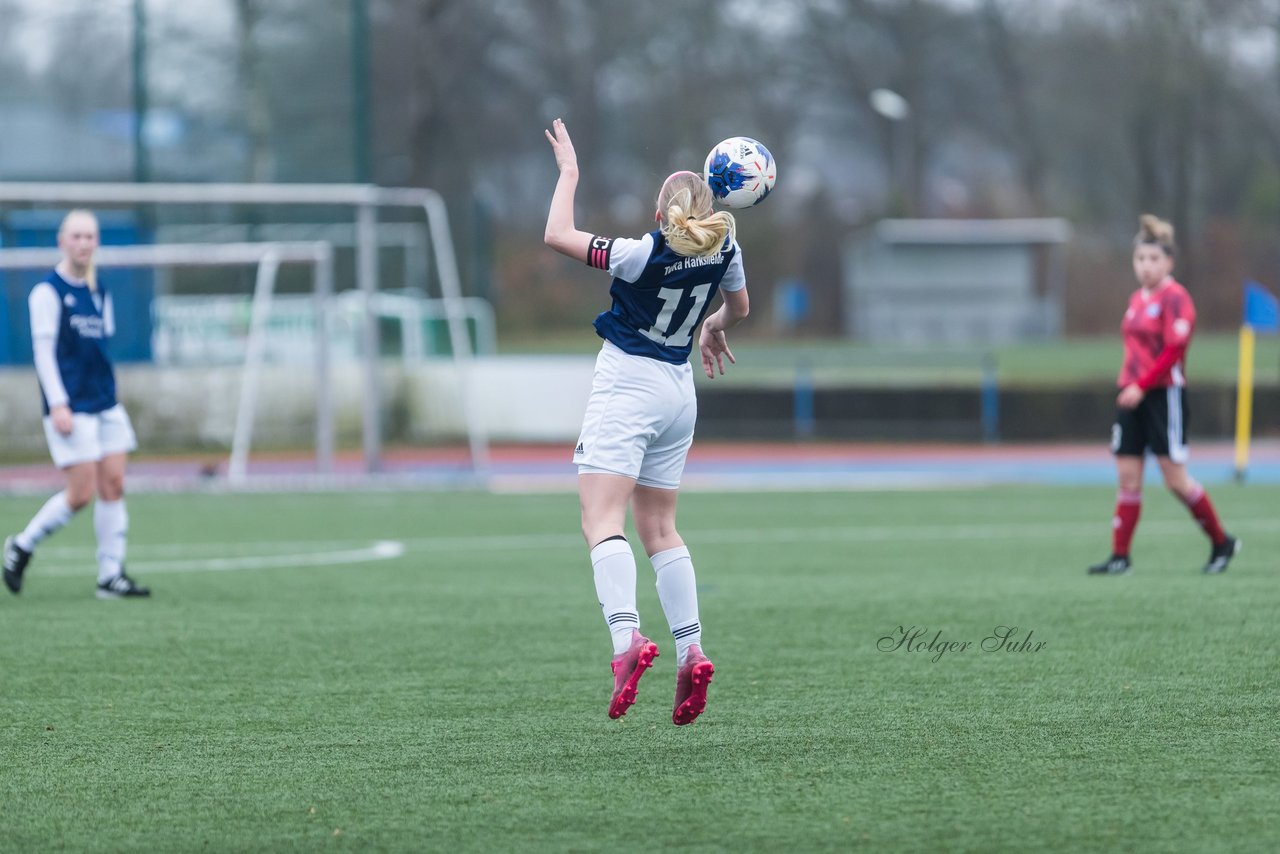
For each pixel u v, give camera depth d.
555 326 183.62
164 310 71.06
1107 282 197.38
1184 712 21.09
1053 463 79.94
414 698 22.62
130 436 33.44
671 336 19.69
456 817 16.45
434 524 49.91
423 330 87.06
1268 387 91.50
